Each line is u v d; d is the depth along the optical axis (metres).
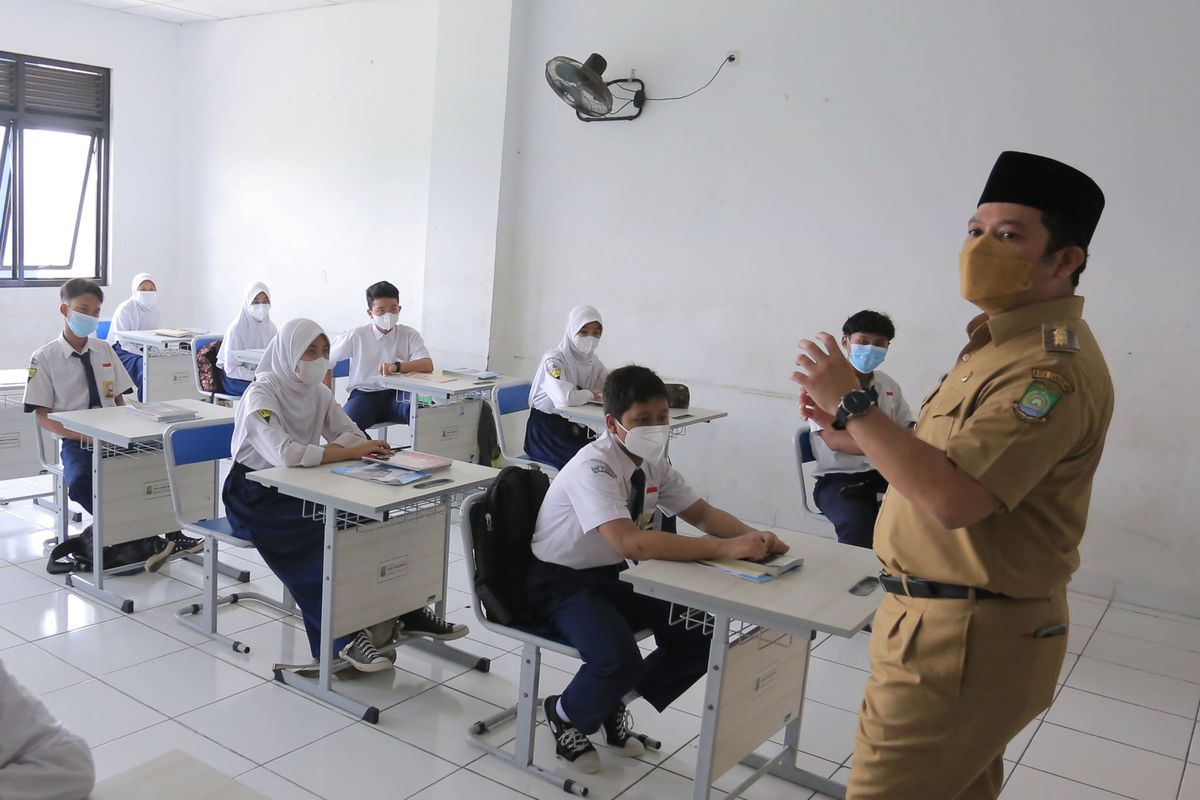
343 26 6.71
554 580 2.40
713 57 4.98
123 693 2.76
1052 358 1.28
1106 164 4.01
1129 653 3.57
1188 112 3.82
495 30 5.58
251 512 3.03
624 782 2.46
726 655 2.06
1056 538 1.32
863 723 1.47
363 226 6.75
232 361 5.82
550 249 5.69
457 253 5.90
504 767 2.49
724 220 5.04
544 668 3.11
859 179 4.61
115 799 1.24
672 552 2.16
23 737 1.16
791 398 4.91
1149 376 3.99
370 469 2.90
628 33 5.24
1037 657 1.34
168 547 3.75
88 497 3.66
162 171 7.93
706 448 5.19
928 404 1.46
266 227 7.39
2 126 7.02
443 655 3.15
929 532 1.37
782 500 4.97
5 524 4.26
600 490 2.27
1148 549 4.05
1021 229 1.31
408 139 6.43
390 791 2.34
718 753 2.12
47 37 7.09
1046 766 2.71
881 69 4.51
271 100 7.23
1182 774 2.70
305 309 7.20
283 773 2.39
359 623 2.82
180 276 8.11
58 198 7.45
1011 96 4.20
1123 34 3.93
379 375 5.25
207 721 2.63
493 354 5.86
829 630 1.81
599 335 4.74
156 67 7.75
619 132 5.34
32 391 3.67
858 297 4.67
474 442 4.79
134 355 6.23
